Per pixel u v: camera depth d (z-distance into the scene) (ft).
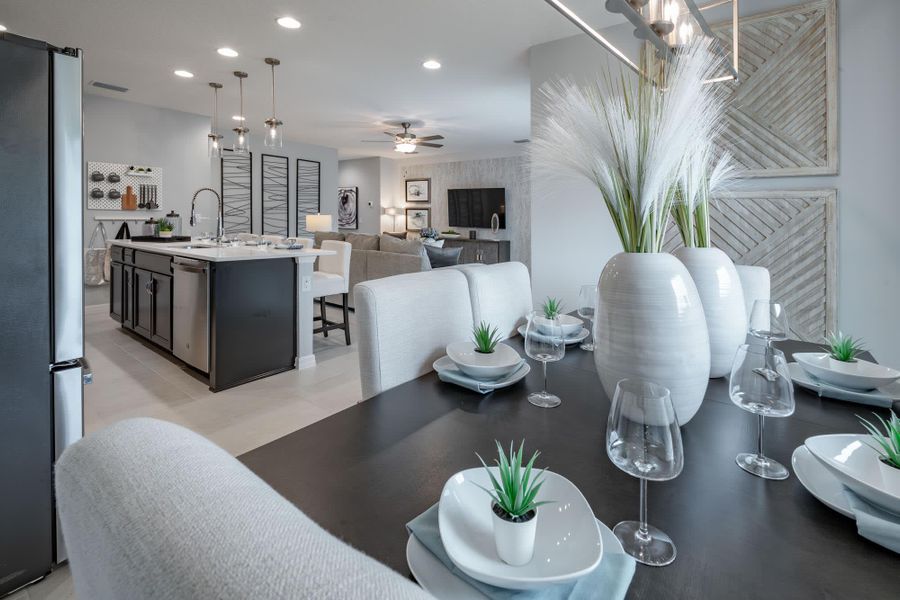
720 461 2.63
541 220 12.14
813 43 8.55
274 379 10.74
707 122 3.29
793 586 1.68
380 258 16.67
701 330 2.94
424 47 12.52
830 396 3.58
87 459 0.98
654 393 2.19
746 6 9.18
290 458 2.56
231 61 13.73
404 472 2.43
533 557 1.74
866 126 8.21
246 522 0.79
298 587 0.66
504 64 13.76
